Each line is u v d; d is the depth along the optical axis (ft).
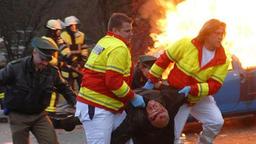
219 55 31.09
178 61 31.30
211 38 30.60
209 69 30.83
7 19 98.89
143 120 29.27
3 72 33.17
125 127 29.55
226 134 51.47
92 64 29.27
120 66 28.37
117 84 28.32
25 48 98.12
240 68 52.65
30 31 99.66
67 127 36.55
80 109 29.78
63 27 61.87
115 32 29.09
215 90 31.09
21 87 33.32
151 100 29.48
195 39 31.04
